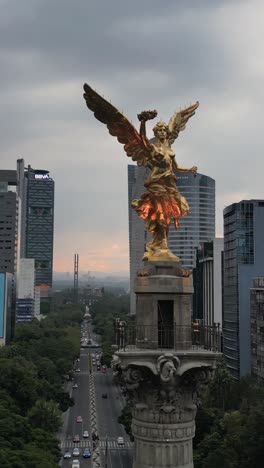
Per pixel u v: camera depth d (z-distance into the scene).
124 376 34.16
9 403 138.12
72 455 136.62
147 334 34.72
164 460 34.09
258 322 171.62
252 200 192.50
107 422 170.50
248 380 153.38
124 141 37.97
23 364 176.00
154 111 36.62
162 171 37.06
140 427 34.91
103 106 37.34
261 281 172.88
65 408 171.25
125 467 128.38
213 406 139.00
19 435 112.19
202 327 35.78
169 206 36.78
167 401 34.25
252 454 97.62
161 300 35.16
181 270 35.62
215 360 34.12
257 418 102.81
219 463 94.81
